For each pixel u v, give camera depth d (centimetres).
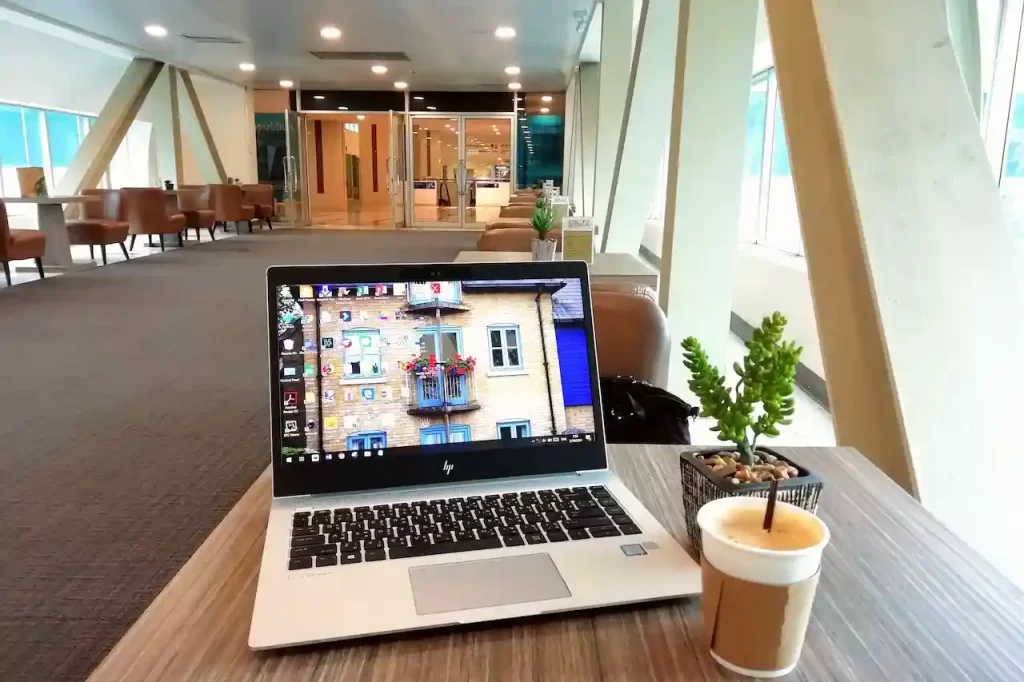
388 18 747
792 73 173
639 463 111
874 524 91
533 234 454
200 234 1221
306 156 1452
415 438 97
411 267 100
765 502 71
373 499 93
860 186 142
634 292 200
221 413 343
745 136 289
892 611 72
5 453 293
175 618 69
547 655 65
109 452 295
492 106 1377
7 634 179
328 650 65
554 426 101
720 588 63
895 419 136
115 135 991
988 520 126
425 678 62
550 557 79
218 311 579
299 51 968
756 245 627
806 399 380
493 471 98
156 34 864
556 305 105
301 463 93
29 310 571
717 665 64
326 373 96
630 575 76
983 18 258
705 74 284
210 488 263
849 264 154
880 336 137
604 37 685
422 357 99
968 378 134
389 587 73
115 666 63
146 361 430
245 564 79
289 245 1080
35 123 1101
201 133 1212
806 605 62
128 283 706
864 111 144
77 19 791
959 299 137
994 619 71
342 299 98
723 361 304
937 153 144
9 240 658
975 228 141
